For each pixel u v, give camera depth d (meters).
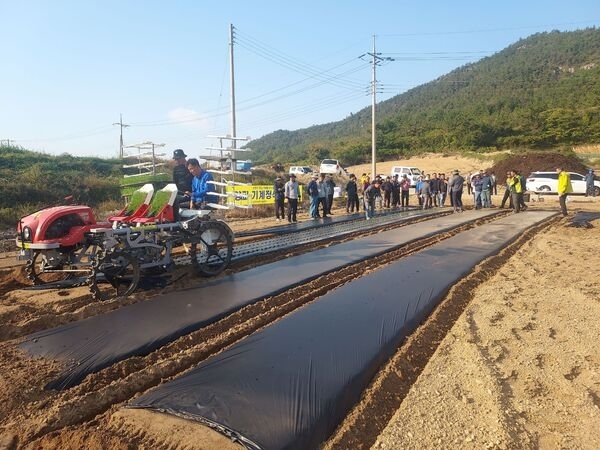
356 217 18.86
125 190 11.17
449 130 68.06
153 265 7.30
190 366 4.82
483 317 6.44
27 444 3.56
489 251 10.71
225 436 3.44
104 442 3.42
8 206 18.27
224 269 8.54
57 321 5.94
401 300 6.74
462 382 4.57
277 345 5.03
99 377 4.54
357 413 3.98
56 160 27.20
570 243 12.39
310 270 8.64
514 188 19.58
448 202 28.97
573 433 3.78
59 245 6.63
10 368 4.62
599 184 29.86
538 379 4.68
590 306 6.93
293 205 17.50
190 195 8.53
